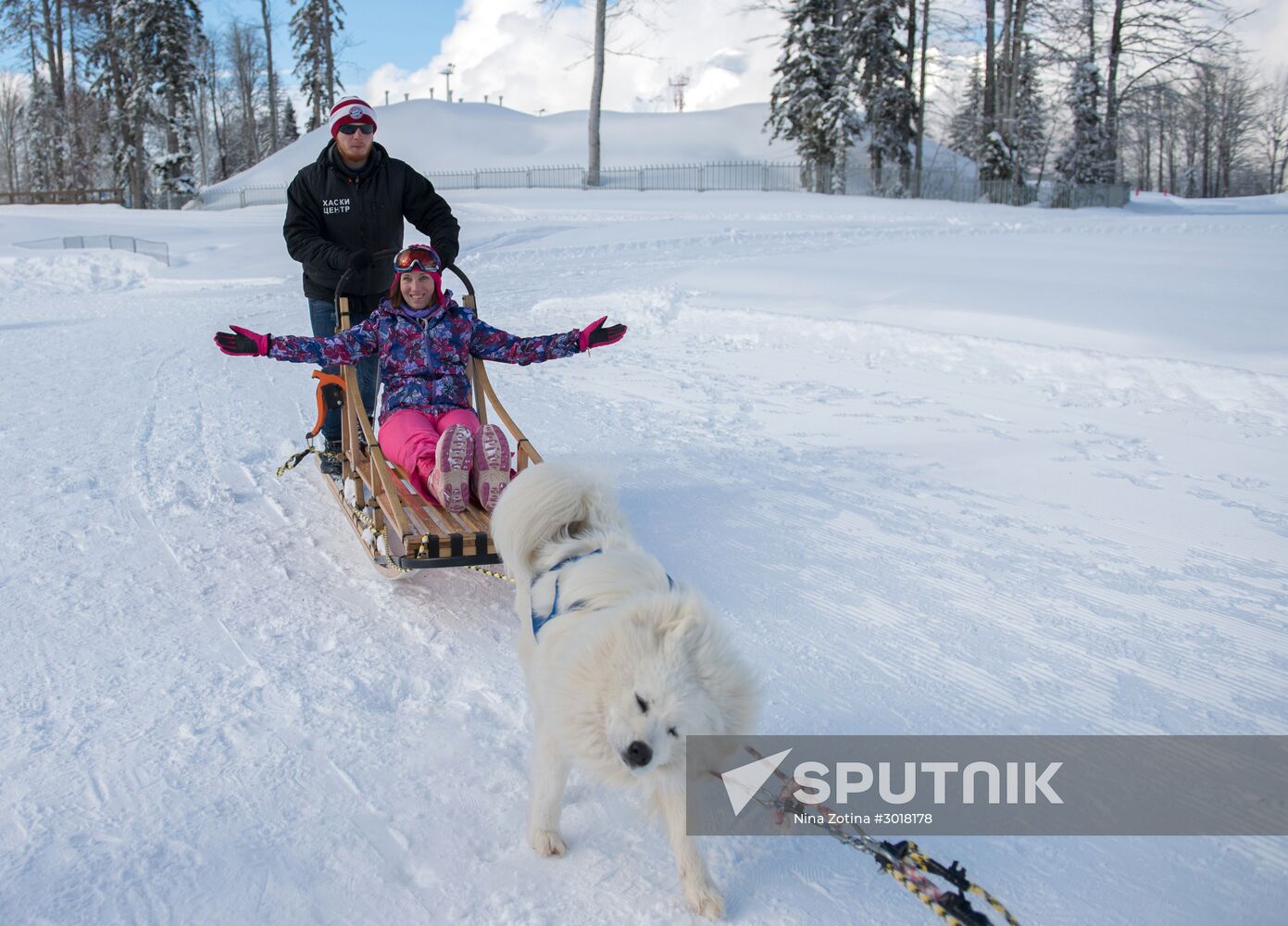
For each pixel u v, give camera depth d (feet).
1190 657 12.68
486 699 11.85
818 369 29.25
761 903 8.65
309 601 14.57
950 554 16.05
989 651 12.97
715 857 9.24
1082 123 140.05
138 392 29.04
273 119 209.26
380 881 8.75
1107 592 14.55
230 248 78.02
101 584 14.97
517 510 10.29
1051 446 21.22
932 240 63.93
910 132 138.72
